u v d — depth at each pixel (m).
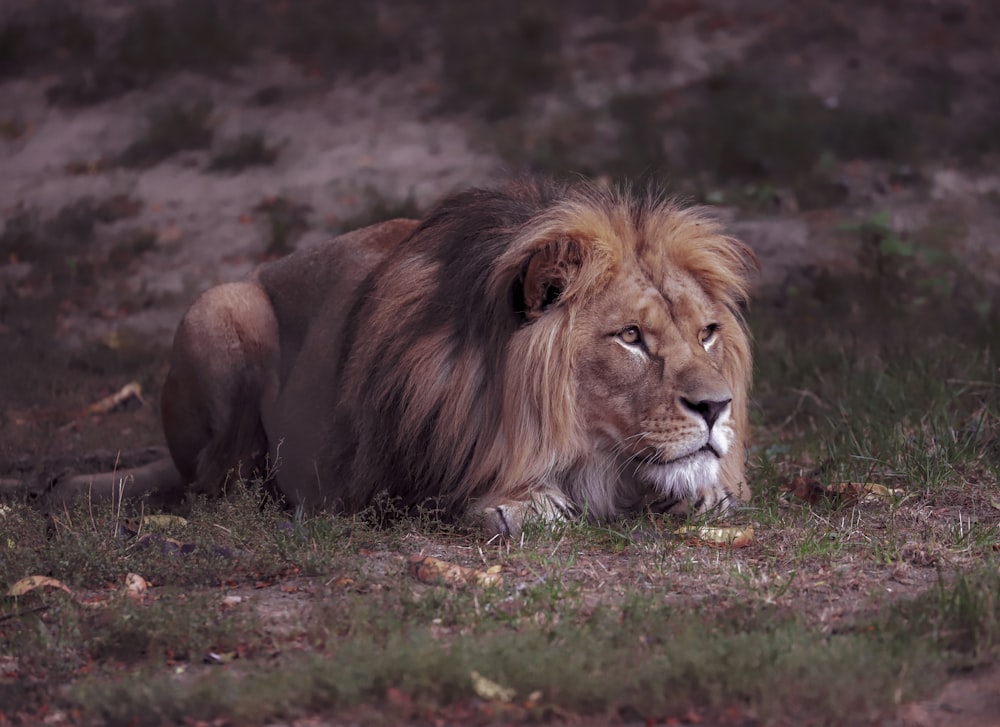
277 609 9.31
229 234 27.22
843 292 22.11
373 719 7.29
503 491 11.11
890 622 8.38
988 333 18.53
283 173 30.00
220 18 38.91
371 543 10.79
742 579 9.66
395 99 33.62
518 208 11.74
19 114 34.09
